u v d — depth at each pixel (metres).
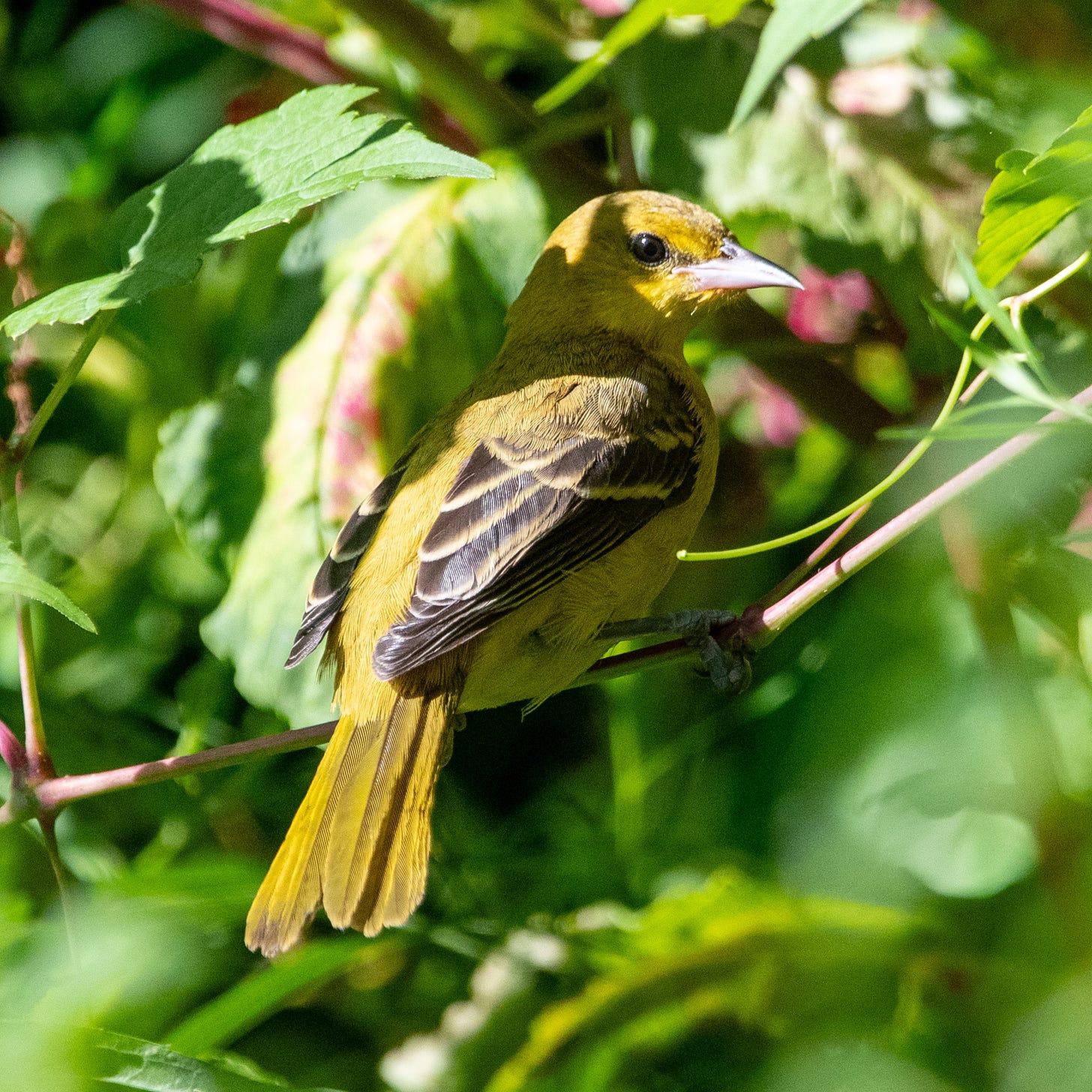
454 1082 8.55
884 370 10.41
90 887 9.12
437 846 9.48
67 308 6.27
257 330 10.02
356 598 8.09
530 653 8.17
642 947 8.19
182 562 10.76
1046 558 7.82
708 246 9.34
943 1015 7.17
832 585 7.16
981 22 8.66
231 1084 5.80
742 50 9.60
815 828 8.15
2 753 7.25
